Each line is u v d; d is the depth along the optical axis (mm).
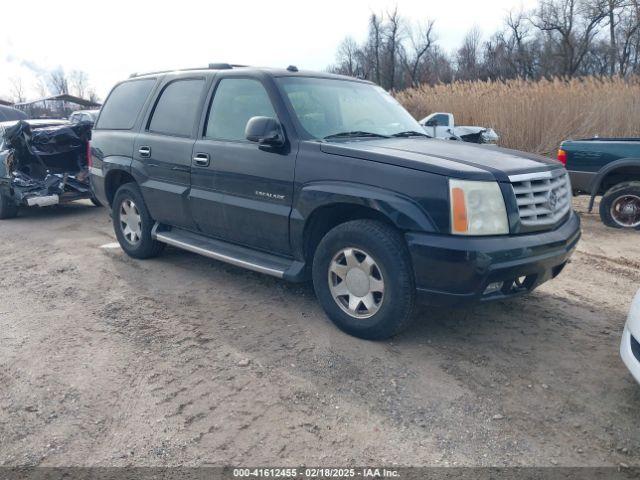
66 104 37219
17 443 2855
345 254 3816
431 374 3439
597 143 7676
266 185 4211
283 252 4305
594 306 4574
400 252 3537
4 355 3807
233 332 4094
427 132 4957
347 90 4852
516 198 3492
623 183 7547
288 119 4160
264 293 4891
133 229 5926
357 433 2889
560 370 3496
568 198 4160
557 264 3744
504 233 3426
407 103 19047
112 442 2848
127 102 5941
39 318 4449
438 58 53438
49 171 8961
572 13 38625
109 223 8328
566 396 3203
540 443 2797
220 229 4758
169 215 5277
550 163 3994
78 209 9758
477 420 2984
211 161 4645
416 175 3445
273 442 2824
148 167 5363
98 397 3256
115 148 5820
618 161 7453
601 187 8039
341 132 4297
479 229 3348
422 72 50594
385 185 3547
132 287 5129
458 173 3348
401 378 3395
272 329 4129
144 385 3377
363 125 4535
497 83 16891
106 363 3658
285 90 4336
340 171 3768
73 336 4086
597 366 3549
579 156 7832
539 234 3619
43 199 8469
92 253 6387
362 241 3656
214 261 5887
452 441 2818
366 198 3576
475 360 3613
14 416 3092
